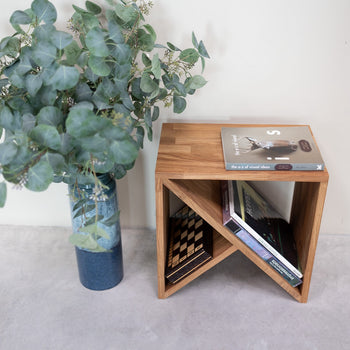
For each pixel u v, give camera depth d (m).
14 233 1.77
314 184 1.30
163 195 1.36
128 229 1.79
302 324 1.37
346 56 1.41
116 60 1.12
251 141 1.35
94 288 1.50
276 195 1.67
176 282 1.46
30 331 1.35
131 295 1.48
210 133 1.46
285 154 1.27
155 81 1.25
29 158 0.95
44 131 0.94
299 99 1.49
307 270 1.38
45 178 0.94
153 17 1.39
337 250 1.67
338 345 1.30
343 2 1.33
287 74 1.45
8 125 1.07
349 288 1.50
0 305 1.44
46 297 1.47
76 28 1.28
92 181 1.15
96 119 0.92
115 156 0.97
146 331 1.35
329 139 1.55
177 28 1.41
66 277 1.55
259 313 1.41
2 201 0.93
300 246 1.47
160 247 1.37
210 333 1.34
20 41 1.21
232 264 1.61
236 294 1.48
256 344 1.31
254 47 1.42
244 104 1.52
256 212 1.44
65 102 1.14
